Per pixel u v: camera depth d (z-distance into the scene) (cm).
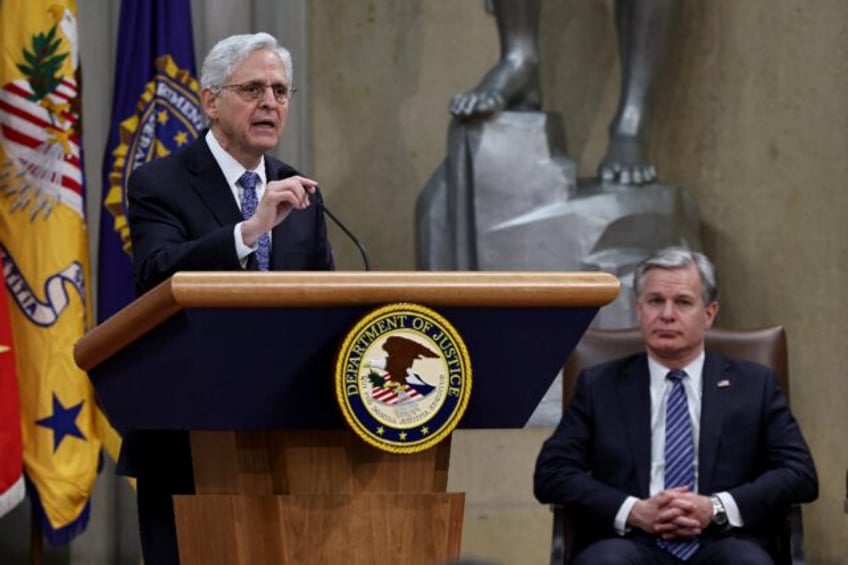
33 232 1352
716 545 1075
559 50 1689
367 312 548
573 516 1142
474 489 1557
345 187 1686
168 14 1444
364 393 547
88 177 1568
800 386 1645
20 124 1349
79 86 1383
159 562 732
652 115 1631
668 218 1588
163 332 553
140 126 1430
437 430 555
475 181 1555
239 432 570
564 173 1562
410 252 1686
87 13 1576
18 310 1352
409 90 1694
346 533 570
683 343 1131
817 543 1625
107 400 599
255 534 571
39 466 1345
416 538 573
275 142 766
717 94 1675
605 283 567
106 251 1425
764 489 1084
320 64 1683
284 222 753
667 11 1612
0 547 1523
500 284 557
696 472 1124
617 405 1145
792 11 1650
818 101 1641
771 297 1658
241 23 1565
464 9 1697
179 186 759
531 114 1577
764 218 1661
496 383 578
